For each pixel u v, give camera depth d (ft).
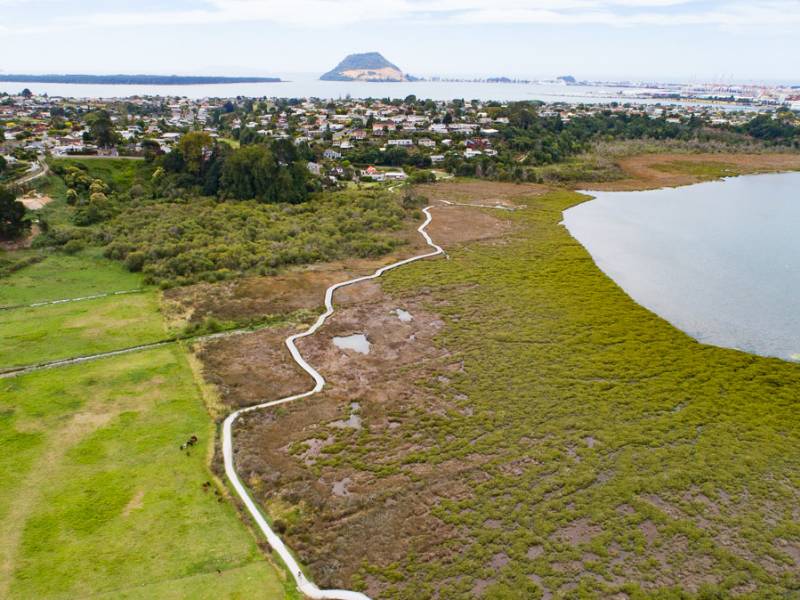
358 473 150.51
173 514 133.59
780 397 179.11
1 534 126.41
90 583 114.73
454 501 140.36
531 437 162.81
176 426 166.81
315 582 118.32
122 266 290.35
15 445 155.53
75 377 190.39
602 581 118.32
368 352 214.07
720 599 113.70
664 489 142.61
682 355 205.46
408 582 118.52
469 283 279.49
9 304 243.60
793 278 291.58
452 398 183.42
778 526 131.03
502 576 119.55
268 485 145.18
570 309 247.50
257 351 213.66
